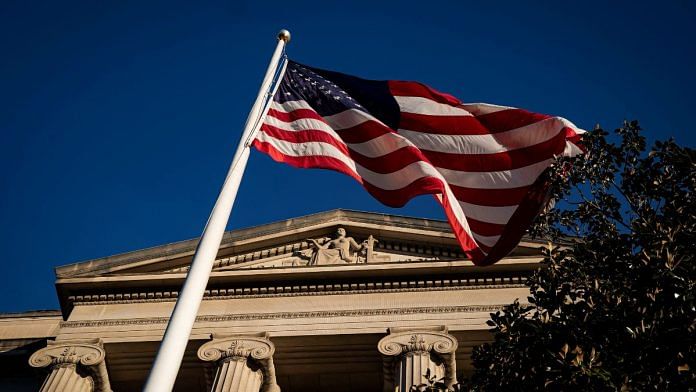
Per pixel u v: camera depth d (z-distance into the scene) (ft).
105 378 96.68
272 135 57.98
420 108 61.67
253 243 105.70
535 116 59.11
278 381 98.63
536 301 48.16
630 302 43.75
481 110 60.85
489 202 57.21
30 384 107.55
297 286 100.53
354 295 99.25
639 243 47.03
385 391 91.61
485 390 45.91
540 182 55.26
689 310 41.86
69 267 104.32
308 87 62.59
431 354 89.97
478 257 54.44
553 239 52.65
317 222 107.14
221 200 49.88
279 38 63.21
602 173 50.78
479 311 94.94
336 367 97.04
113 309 102.32
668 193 48.32
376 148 58.70
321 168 56.75
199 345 96.89
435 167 59.21
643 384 40.32
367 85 63.67
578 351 41.86
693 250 44.70
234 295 101.04
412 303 97.25
